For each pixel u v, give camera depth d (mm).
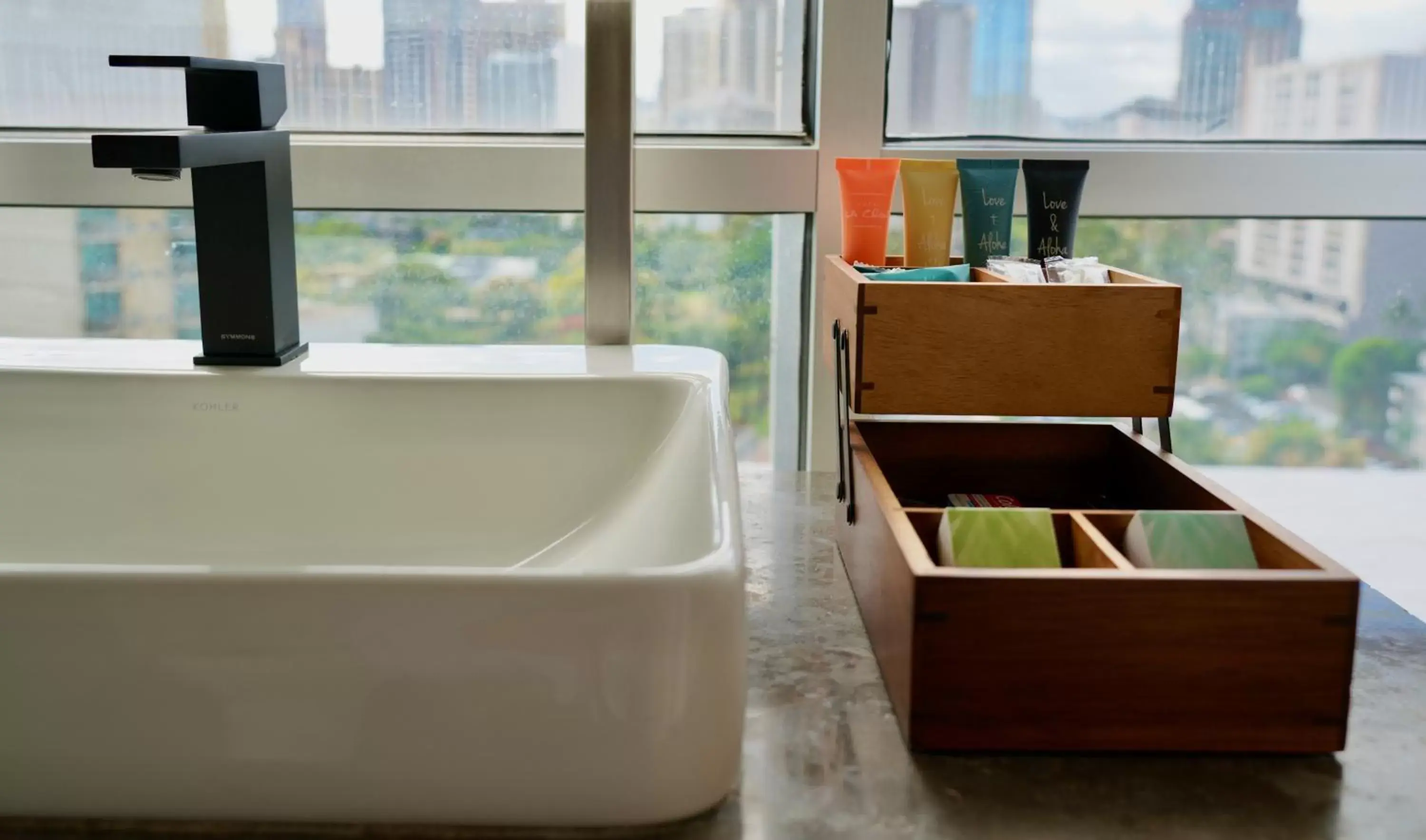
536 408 929
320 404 920
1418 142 1281
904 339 824
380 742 556
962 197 1006
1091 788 632
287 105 1028
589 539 901
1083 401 831
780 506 1072
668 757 563
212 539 909
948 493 969
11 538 905
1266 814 612
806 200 1241
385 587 541
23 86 1230
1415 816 613
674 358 1018
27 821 584
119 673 550
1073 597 645
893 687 707
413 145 1228
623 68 1027
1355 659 788
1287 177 1248
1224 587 643
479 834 581
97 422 917
